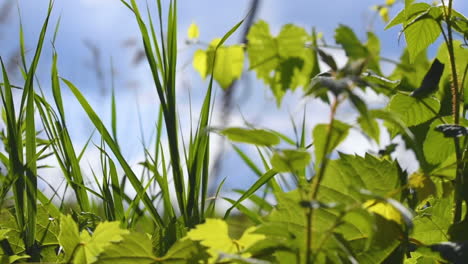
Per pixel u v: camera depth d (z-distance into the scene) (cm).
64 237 142
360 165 147
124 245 139
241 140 133
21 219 161
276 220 145
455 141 146
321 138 132
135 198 170
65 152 170
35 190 162
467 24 151
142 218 177
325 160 131
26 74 172
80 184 168
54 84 171
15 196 161
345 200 145
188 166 166
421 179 138
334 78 132
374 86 130
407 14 154
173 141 166
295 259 136
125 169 168
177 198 166
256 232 136
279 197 145
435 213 151
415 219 150
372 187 147
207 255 138
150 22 170
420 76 175
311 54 162
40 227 163
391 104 154
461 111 161
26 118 164
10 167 162
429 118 154
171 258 139
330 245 135
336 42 134
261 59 163
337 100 130
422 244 145
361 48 133
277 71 163
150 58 168
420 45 154
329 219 145
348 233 146
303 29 162
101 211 181
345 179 146
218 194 173
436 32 154
